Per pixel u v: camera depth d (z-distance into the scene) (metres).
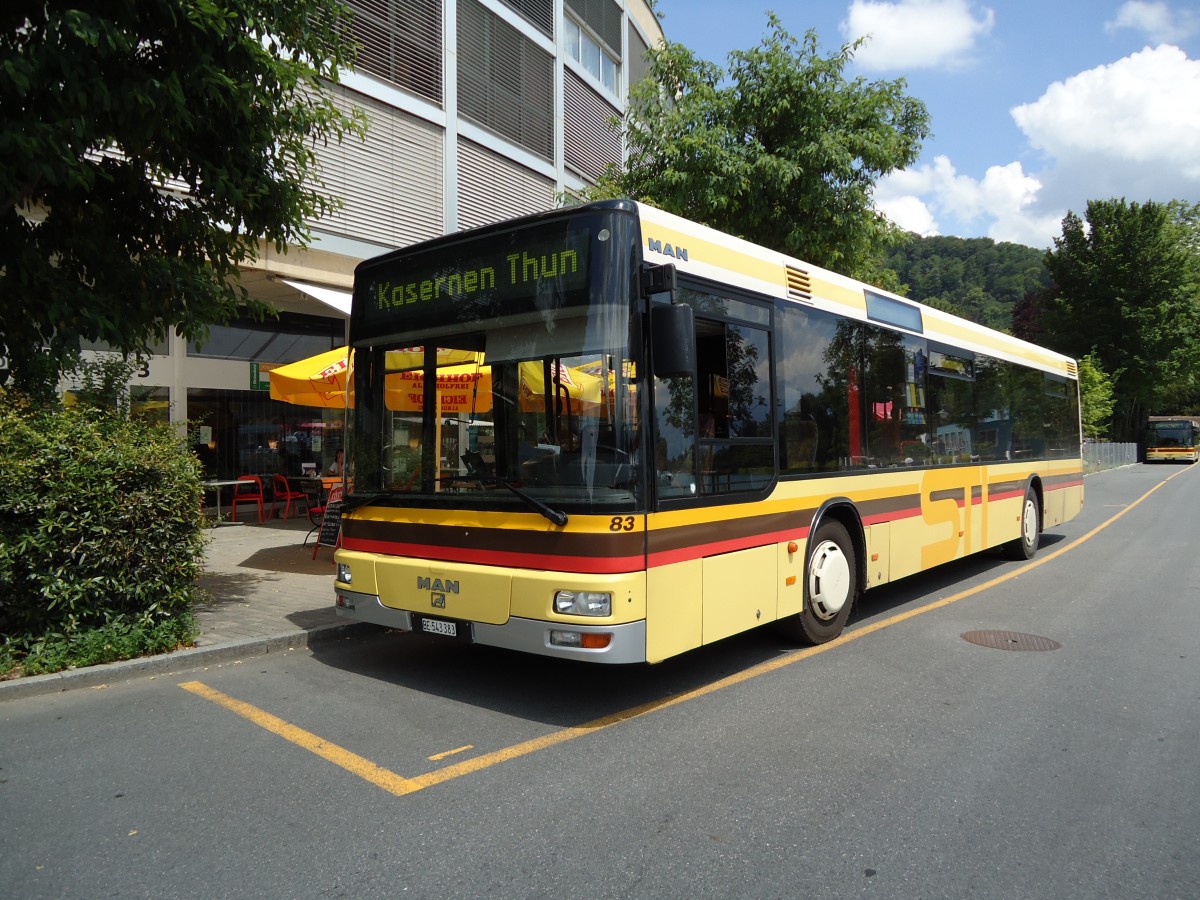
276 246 7.65
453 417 5.47
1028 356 12.05
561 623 4.75
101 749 4.57
